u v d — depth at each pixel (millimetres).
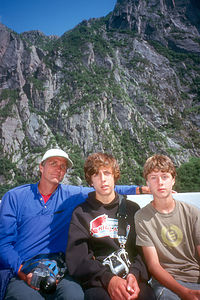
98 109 134625
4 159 117375
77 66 154000
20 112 135250
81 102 134875
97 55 164250
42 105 140375
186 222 2553
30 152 122625
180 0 180500
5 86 147000
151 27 177750
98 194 2713
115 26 192250
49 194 3008
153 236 2566
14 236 2795
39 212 2889
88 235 2553
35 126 130125
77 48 167125
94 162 2635
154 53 170000
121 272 2268
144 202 4016
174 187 95000
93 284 2250
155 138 131000
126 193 3400
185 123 144625
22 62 154375
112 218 2625
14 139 125562
